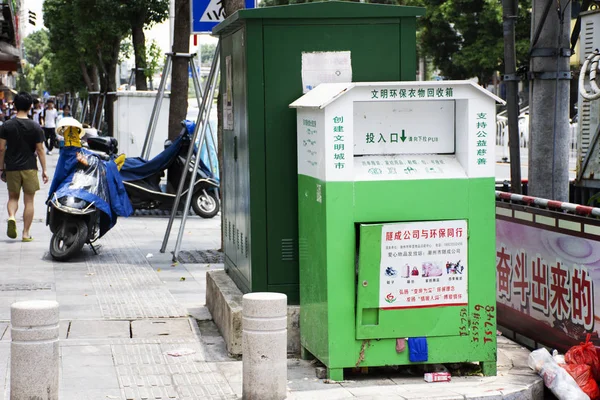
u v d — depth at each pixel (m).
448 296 5.81
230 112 7.56
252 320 5.45
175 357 6.61
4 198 18.42
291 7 6.50
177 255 11.27
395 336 5.79
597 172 9.70
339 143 5.67
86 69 45.38
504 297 7.35
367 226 5.64
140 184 15.15
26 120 12.28
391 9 6.57
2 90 61.06
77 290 9.07
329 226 5.70
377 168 5.75
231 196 7.71
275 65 6.55
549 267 6.57
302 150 6.25
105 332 7.31
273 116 6.58
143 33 29.92
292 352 6.59
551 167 8.30
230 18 6.83
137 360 6.52
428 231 5.75
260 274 6.66
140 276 9.93
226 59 7.68
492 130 5.79
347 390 5.67
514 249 7.13
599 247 5.95
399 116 5.84
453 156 5.89
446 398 5.50
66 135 10.95
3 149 12.21
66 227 10.90
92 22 30.45
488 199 5.82
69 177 10.95
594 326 6.04
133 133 22.11
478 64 40.34
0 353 6.59
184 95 17.66
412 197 5.74
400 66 6.63
